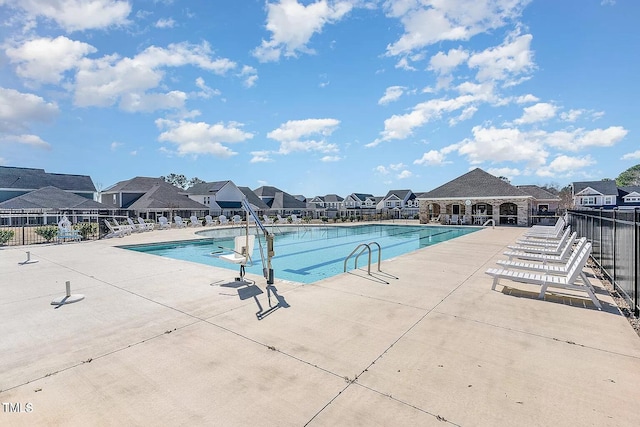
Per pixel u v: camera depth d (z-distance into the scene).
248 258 6.94
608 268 7.61
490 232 21.55
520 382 2.98
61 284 6.83
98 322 4.57
